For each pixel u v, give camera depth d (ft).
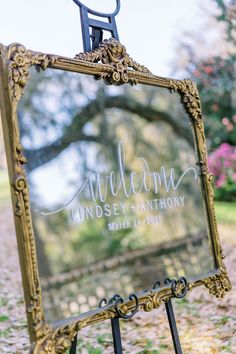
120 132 6.59
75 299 5.56
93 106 6.26
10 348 11.74
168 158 7.33
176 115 7.64
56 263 5.43
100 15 7.07
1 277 18.75
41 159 5.49
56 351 5.22
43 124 5.58
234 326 12.09
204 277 7.52
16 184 5.11
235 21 28.35
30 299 5.08
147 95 7.17
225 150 28.58
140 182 6.75
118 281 6.14
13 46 5.30
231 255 20.12
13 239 24.12
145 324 13.20
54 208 5.53
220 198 29.09
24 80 5.35
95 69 6.32
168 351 10.93
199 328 12.34
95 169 6.12
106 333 12.56
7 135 5.19
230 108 28.58
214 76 28.60
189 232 7.46
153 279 6.65
